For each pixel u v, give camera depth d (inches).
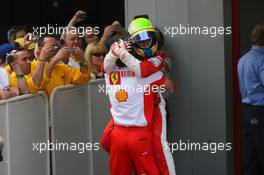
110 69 656.4
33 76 692.1
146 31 647.8
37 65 706.2
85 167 805.9
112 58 647.8
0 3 1621.6
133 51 653.3
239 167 854.5
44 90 737.0
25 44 799.7
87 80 767.7
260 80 837.8
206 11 811.4
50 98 721.6
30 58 746.8
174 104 835.4
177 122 837.8
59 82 749.9
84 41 892.0
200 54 819.4
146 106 650.2
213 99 818.2
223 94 812.0
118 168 671.1
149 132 653.3
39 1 1611.7
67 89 750.5
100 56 827.4
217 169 825.5
